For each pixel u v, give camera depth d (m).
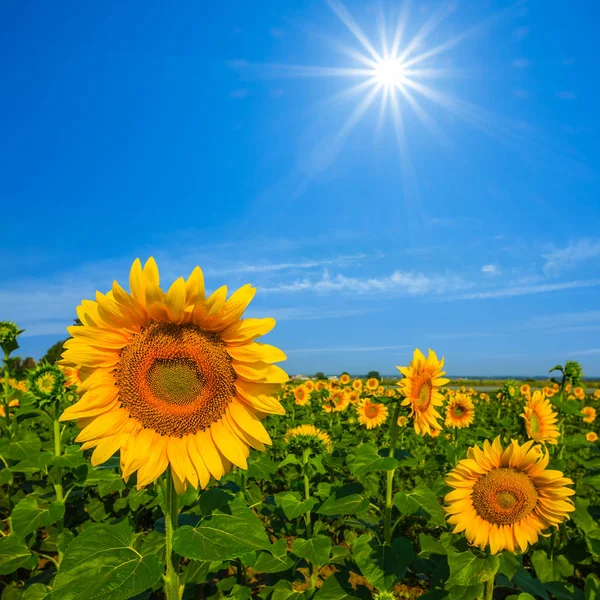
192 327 0.67
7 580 1.28
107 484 1.21
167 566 0.65
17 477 1.72
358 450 1.05
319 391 3.14
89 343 0.66
